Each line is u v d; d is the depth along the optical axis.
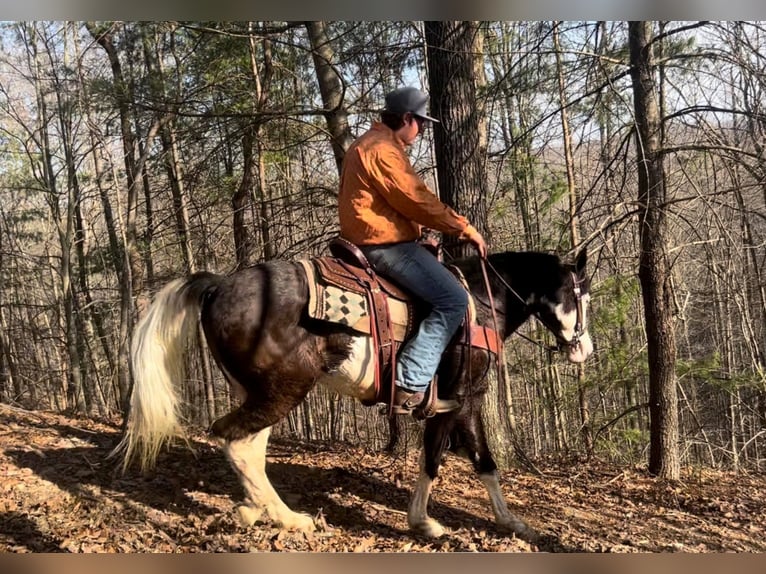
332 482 5.16
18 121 13.31
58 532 3.91
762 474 7.16
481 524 4.54
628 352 10.48
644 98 5.94
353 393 3.90
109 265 14.07
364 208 3.71
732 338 13.74
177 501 4.53
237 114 6.34
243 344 3.62
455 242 5.43
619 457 9.90
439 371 3.99
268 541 3.88
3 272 16.89
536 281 4.42
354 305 3.68
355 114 7.04
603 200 6.91
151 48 9.88
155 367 3.66
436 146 5.51
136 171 8.80
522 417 15.73
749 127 6.00
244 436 3.85
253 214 8.22
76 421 7.11
